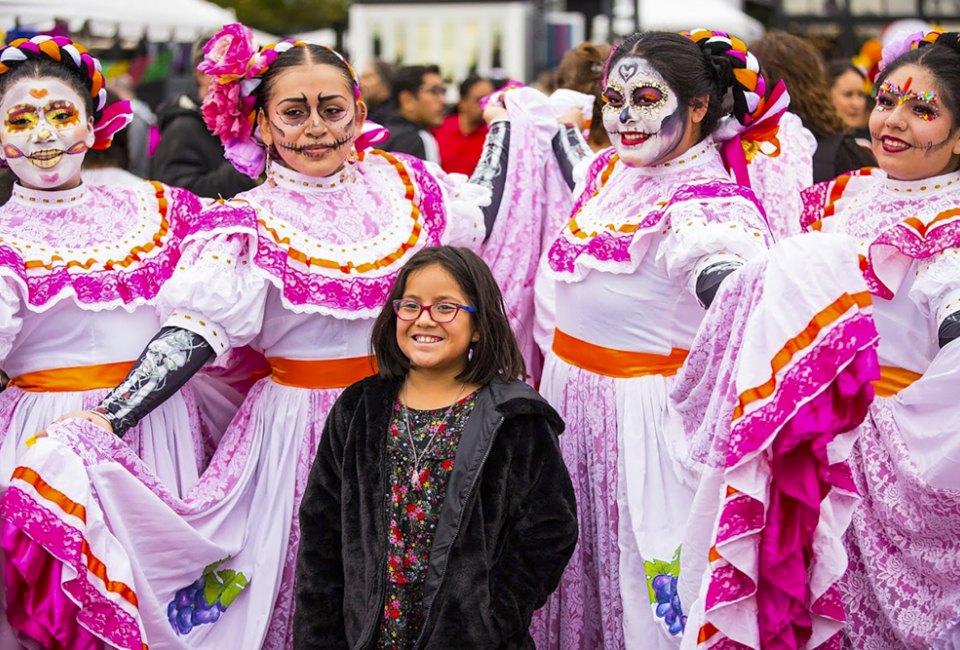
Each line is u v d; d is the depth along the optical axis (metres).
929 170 3.33
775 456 2.64
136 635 2.96
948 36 3.39
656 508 3.24
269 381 3.47
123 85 8.53
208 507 3.26
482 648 2.79
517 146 4.09
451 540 2.81
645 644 3.20
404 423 2.96
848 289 2.62
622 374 3.33
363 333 3.39
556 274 3.43
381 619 2.87
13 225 3.32
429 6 10.17
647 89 3.22
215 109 3.46
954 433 2.93
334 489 2.98
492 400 2.92
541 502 2.88
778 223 3.81
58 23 8.20
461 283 2.95
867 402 2.63
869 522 3.15
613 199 3.40
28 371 3.32
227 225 3.24
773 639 2.68
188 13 9.34
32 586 2.89
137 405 3.10
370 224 3.47
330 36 13.23
